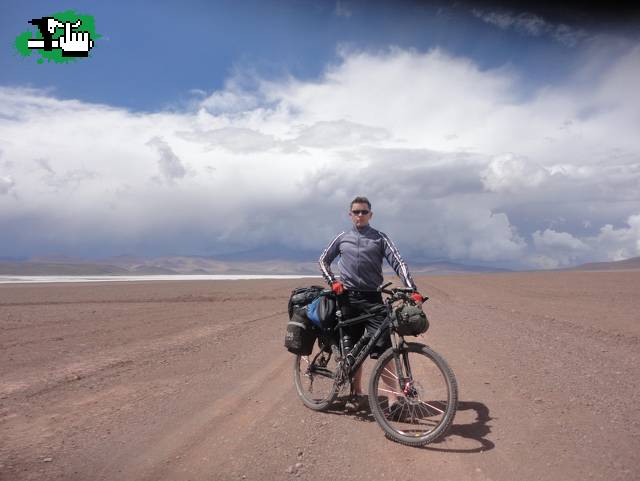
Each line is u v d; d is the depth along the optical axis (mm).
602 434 4168
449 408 4031
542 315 13734
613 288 27703
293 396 5625
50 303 19797
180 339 9961
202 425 4586
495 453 3824
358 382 5340
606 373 6434
